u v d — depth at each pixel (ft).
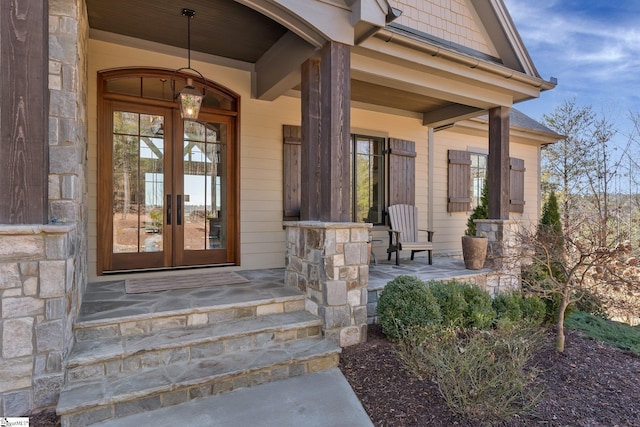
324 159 10.68
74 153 8.32
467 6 15.69
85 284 11.16
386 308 10.73
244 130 15.42
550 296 13.32
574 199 33.99
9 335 6.64
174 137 14.24
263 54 14.60
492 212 16.44
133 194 13.57
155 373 7.84
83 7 10.09
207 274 14.03
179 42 13.48
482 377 8.06
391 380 8.58
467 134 23.58
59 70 8.16
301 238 11.38
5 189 6.73
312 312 10.67
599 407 7.89
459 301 10.98
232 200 15.39
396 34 11.67
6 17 6.76
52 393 6.95
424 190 21.50
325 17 10.23
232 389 8.07
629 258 12.60
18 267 6.68
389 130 19.98
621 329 12.73
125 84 13.48
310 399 7.80
